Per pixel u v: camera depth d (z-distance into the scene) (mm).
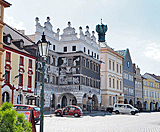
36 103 48438
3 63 39156
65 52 59312
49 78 55344
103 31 83375
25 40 50125
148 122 31297
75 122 28734
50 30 56969
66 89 58094
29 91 45500
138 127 24000
